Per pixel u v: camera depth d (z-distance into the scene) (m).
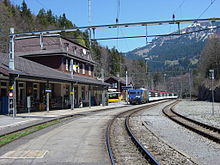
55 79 26.45
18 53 39.88
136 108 35.91
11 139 11.09
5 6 82.19
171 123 17.75
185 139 11.50
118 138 11.47
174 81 126.25
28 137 11.55
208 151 9.00
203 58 81.56
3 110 24.12
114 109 35.22
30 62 32.09
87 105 44.66
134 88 54.62
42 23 96.56
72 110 31.30
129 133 12.52
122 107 40.91
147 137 11.95
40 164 6.95
